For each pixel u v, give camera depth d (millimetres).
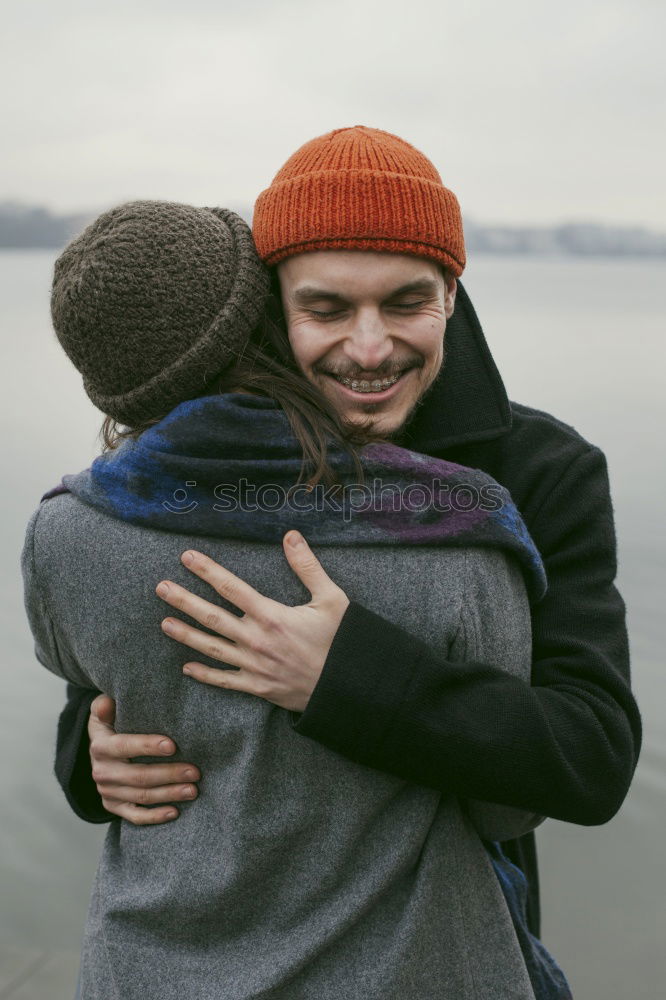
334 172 1100
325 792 1133
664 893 3977
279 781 1136
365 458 1133
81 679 1320
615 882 4059
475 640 1122
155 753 1192
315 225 1102
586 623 1264
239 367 1161
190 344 1114
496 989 1179
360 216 1091
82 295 1098
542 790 1094
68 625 1206
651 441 10594
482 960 1180
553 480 1332
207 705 1150
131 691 1176
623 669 1252
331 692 1069
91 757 1284
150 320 1096
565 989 1378
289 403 1144
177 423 1119
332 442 1128
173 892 1164
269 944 1146
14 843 4250
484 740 1070
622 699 1214
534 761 1082
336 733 1077
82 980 1263
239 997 1114
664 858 4168
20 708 5098
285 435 1129
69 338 1135
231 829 1135
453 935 1162
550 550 1318
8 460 10039
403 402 1219
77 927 3777
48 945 3660
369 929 1146
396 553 1127
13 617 6055
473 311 1388
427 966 1145
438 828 1176
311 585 1107
